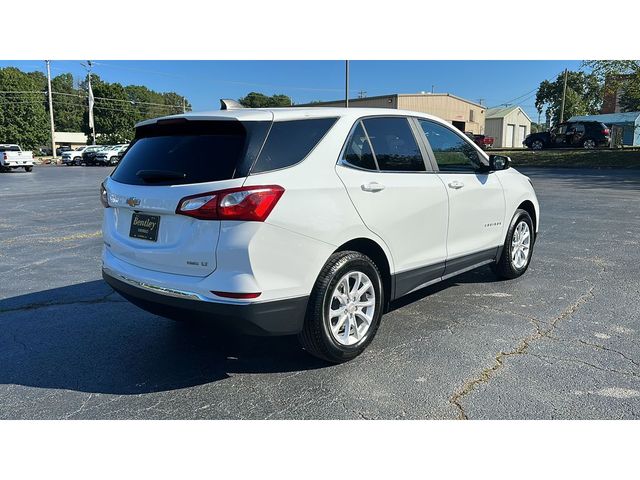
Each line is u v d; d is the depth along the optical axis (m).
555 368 3.56
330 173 3.51
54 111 100.38
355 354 3.75
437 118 4.71
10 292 5.63
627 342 4.00
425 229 4.28
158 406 3.18
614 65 25.94
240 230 3.08
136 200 3.45
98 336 4.34
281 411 3.10
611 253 7.02
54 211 12.77
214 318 3.17
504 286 5.56
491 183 5.15
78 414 3.10
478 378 3.45
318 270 3.43
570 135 32.03
